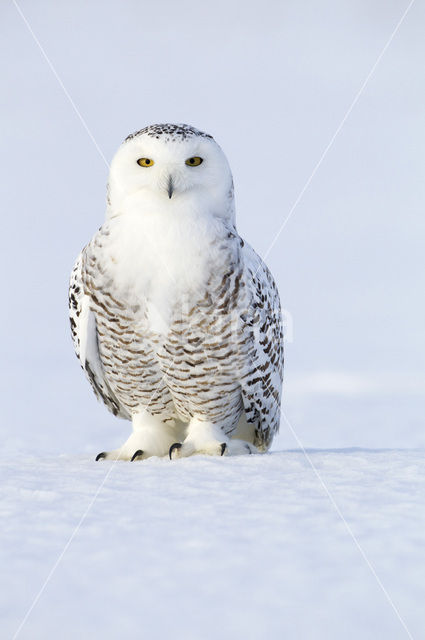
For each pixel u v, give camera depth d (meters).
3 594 3.66
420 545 4.29
